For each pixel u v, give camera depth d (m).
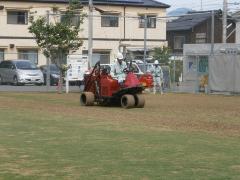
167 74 50.25
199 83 47.59
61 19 50.84
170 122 23.53
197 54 48.50
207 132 20.30
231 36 74.62
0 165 13.69
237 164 13.83
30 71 56.66
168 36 90.19
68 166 13.52
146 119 24.72
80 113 27.27
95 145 16.77
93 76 32.31
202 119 24.97
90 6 48.88
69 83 50.12
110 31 77.25
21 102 33.81
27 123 22.50
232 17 72.56
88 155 15.04
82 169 13.14
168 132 20.06
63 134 19.23
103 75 31.78
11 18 72.44
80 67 45.34
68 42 43.81
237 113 28.02
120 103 31.80
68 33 43.66
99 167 13.38
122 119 24.59
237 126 22.33
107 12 76.69
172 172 12.83
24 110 28.44
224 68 44.66
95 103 32.91
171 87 50.16
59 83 45.09
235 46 46.78
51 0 73.44
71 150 15.87
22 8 72.56
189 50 49.31
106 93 31.39
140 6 79.25
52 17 62.97
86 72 41.62
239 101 36.97
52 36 43.41
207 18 85.69
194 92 47.16
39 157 14.77
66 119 24.27
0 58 71.75
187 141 17.77
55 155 15.05
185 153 15.41
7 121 23.22
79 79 45.31
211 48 45.69
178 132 20.09
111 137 18.55
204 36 86.00
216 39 84.88
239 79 43.69
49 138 18.23
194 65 48.97
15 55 72.56
